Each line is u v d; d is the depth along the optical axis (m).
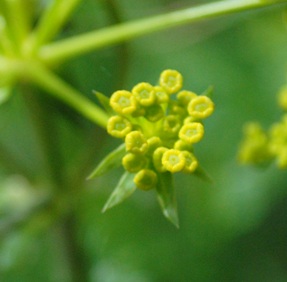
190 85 0.19
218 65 0.19
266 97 0.19
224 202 0.18
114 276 0.17
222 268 0.18
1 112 0.16
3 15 0.14
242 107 0.19
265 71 0.19
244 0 0.13
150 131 0.12
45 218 0.15
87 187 0.15
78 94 0.14
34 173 0.15
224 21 0.17
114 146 0.17
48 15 0.14
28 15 0.14
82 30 0.15
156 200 0.18
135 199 0.18
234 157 0.18
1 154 0.15
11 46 0.14
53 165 0.15
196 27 0.17
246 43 0.19
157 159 0.11
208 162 0.18
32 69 0.14
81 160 0.15
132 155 0.11
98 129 0.15
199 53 0.19
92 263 0.17
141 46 0.18
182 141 0.11
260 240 0.18
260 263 0.18
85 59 0.16
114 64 0.16
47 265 0.17
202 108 0.11
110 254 0.17
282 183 0.18
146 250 0.18
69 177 0.15
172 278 0.18
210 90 0.12
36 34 0.14
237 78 0.19
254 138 0.14
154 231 0.18
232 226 0.18
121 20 0.14
